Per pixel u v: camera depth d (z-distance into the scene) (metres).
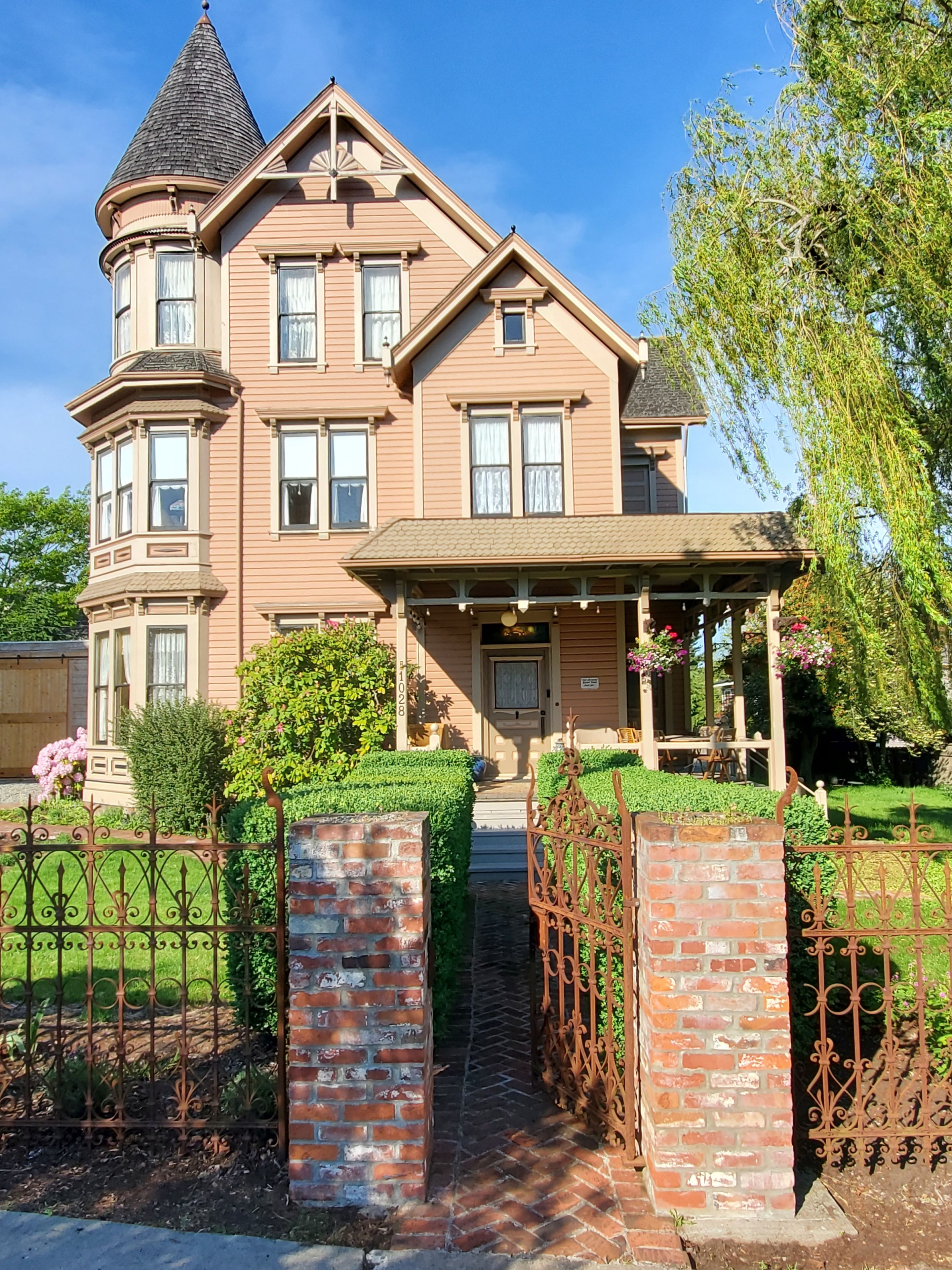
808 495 9.46
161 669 15.90
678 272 9.40
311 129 16.80
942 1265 3.37
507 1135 4.31
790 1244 3.49
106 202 17.58
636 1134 4.03
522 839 11.32
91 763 16.98
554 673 15.93
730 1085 3.68
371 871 3.87
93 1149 4.15
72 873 9.73
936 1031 5.37
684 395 19.42
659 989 3.72
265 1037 5.26
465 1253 3.38
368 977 3.84
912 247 8.59
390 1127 3.78
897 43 8.98
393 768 9.38
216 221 16.59
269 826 4.93
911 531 8.56
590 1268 3.29
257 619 16.12
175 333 17.06
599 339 16.03
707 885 3.74
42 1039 5.35
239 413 16.50
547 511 15.83
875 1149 4.20
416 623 15.88
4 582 40.97
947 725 9.87
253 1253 3.39
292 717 13.29
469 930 8.31
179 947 5.18
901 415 8.93
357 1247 3.44
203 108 18.06
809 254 9.45
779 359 9.10
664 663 12.49
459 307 15.79
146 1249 3.42
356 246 16.73
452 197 16.61
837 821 14.05
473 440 16.05
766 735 20.64
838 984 4.19
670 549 12.18
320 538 16.23
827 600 11.61
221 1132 4.12
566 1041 4.64
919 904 4.16
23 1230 3.54
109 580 16.83
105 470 17.36
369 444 16.42
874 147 8.48
